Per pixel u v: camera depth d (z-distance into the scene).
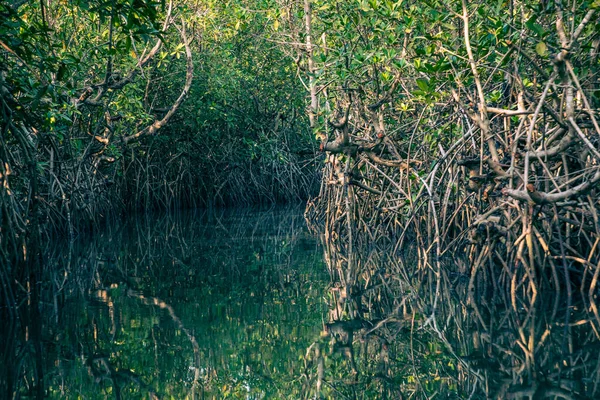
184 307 9.45
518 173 8.77
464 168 11.77
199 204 27.64
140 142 24.11
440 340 7.61
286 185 28.16
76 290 10.70
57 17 14.78
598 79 9.14
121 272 12.35
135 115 18.00
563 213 9.51
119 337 8.01
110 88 14.89
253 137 27.44
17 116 9.82
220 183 27.72
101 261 13.62
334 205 15.97
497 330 7.84
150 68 18.80
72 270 12.59
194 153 27.11
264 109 26.31
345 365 6.92
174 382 6.55
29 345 7.71
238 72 21.83
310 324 8.48
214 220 22.02
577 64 8.88
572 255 9.45
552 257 9.09
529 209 9.02
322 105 16.52
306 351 7.42
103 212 20.86
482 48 8.90
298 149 27.91
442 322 8.34
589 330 7.59
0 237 9.27
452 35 10.51
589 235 9.34
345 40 11.84
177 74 21.53
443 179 12.49
